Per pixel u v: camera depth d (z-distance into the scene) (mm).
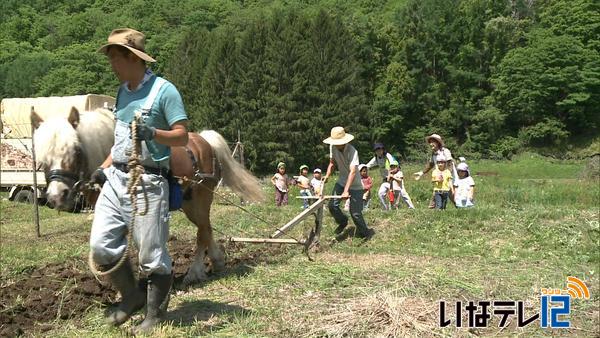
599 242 8805
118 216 4891
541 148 55281
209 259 7484
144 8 89812
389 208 14242
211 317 5484
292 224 8055
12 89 67812
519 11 65750
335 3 87500
